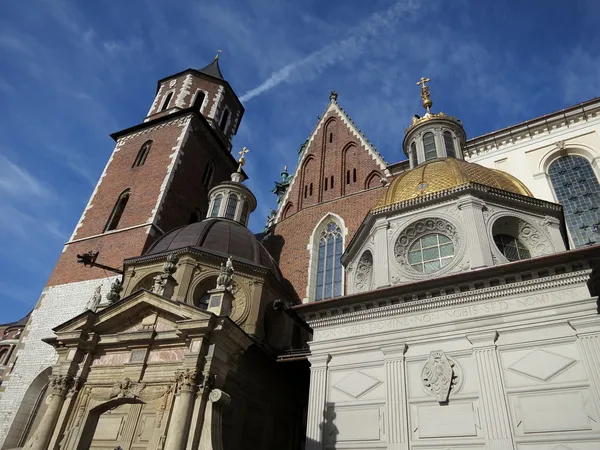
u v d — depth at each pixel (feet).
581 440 33.42
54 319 81.25
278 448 59.82
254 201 99.40
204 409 43.50
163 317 51.49
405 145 88.53
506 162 85.20
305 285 79.87
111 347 52.11
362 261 61.00
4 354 157.07
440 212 55.62
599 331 36.94
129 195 103.50
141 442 44.11
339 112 108.68
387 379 43.16
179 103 131.75
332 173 97.25
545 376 37.09
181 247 70.85
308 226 89.30
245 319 63.87
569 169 79.77
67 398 49.67
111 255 88.22
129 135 125.18
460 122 86.07
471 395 38.91
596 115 81.82
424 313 45.44
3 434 68.28
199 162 117.39
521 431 35.58
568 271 40.83
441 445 37.76
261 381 59.77
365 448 40.73
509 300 42.14
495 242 53.67
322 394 45.78
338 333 49.19
